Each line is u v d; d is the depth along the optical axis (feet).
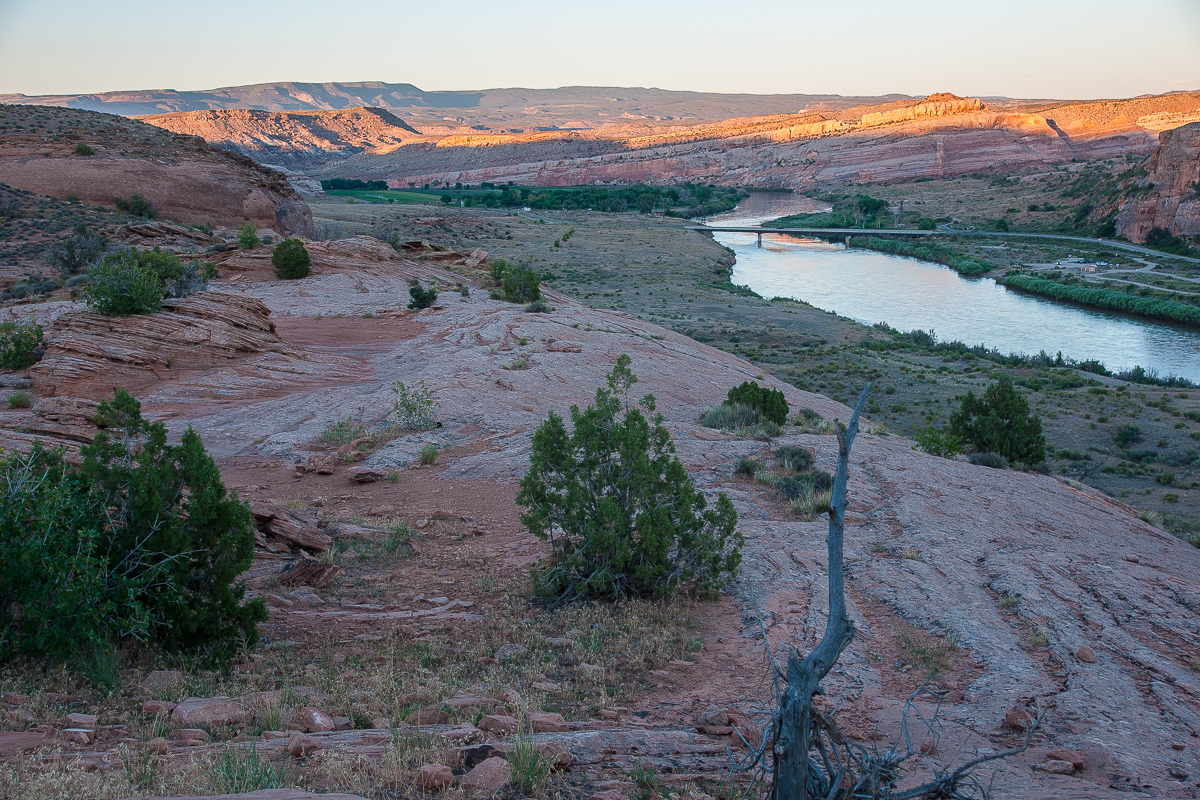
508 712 20.04
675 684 24.04
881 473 56.44
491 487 52.90
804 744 10.22
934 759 17.67
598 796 14.29
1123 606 32.48
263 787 13.19
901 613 30.32
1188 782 17.35
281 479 54.65
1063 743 19.21
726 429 70.69
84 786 13.01
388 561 38.47
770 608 31.30
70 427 50.16
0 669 21.84
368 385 80.48
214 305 89.97
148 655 24.40
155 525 24.95
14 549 22.39
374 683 22.41
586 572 33.63
